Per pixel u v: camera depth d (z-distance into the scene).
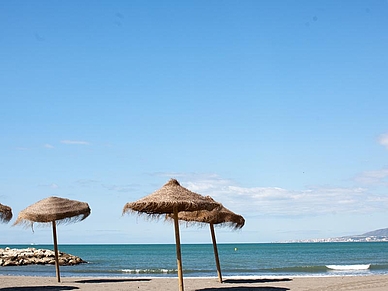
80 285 16.59
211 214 14.80
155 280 18.80
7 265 38.09
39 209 15.88
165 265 41.38
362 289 14.57
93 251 100.88
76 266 39.22
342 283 16.69
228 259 54.75
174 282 17.59
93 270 32.59
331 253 73.88
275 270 30.41
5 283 17.66
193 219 14.98
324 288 14.98
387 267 31.03
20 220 15.74
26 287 15.93
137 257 64.56
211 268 35.84
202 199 11.42
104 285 16.52
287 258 56.31
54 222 17.36
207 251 94.38
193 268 36.03
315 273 26.30
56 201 16.39
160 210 11.70
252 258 57.22
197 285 16.11
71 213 16.08
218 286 15.66
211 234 16.69
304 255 66.38
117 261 50.53
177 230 11.06
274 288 14.96
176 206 10.95
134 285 16.45
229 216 14.88
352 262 44.00
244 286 15.59
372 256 59.78
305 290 14.45
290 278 19.44
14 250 45.81
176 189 11.51
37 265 39.03
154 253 84.50
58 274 17.73
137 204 10.88
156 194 11.27
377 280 17.92
